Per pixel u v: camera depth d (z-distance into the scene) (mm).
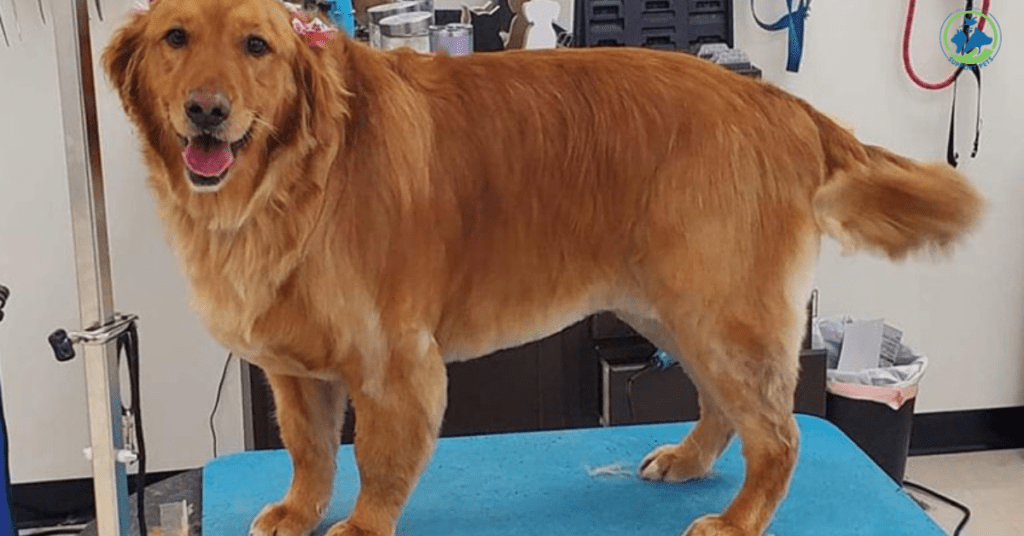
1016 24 3168
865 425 2873
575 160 1634
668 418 2691
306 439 1716
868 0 3109
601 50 1716
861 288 3293
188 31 1407
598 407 2750
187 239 1522
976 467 3332
